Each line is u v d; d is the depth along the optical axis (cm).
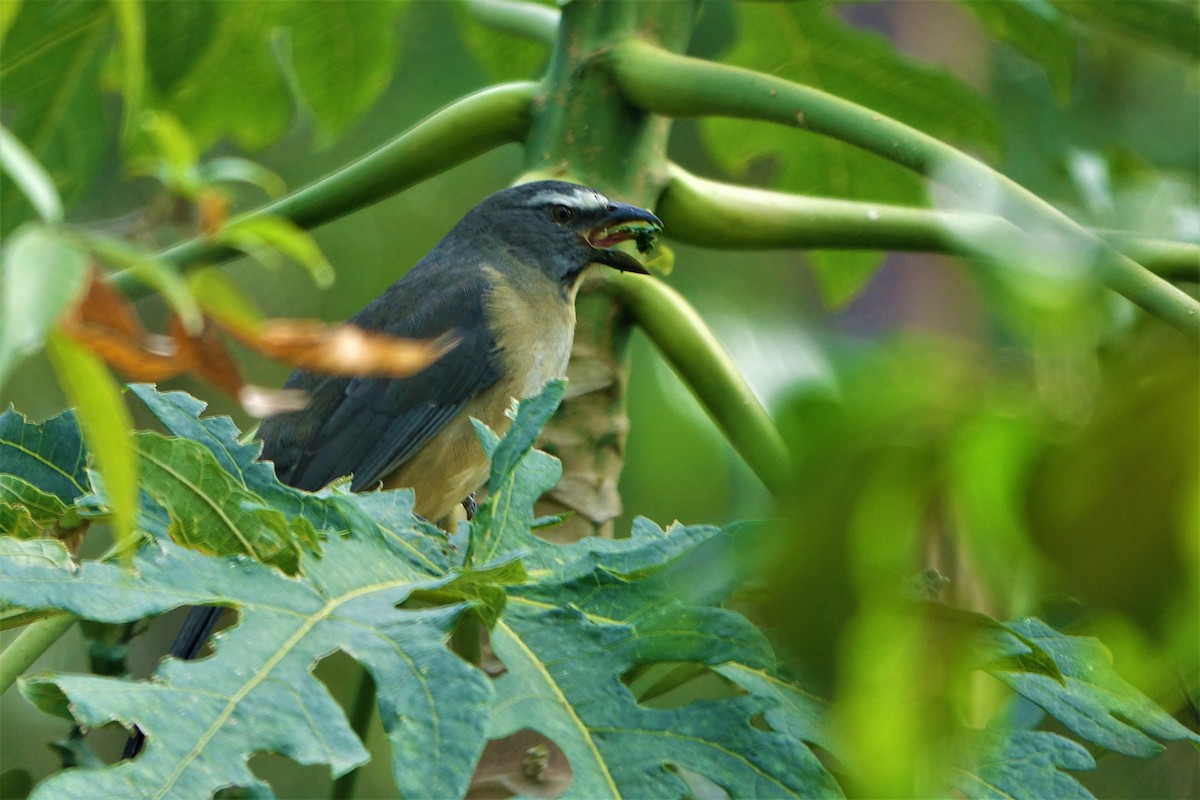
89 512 395
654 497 928
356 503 401
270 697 329
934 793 147
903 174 846
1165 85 1158
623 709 357
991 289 153
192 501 393
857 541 130
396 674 338
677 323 596
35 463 449
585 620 378
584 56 625
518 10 758
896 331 193
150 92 800
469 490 948
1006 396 131
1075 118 1151
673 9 632
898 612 135
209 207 198
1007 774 364
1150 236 516
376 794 1250
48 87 791
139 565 354
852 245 588
